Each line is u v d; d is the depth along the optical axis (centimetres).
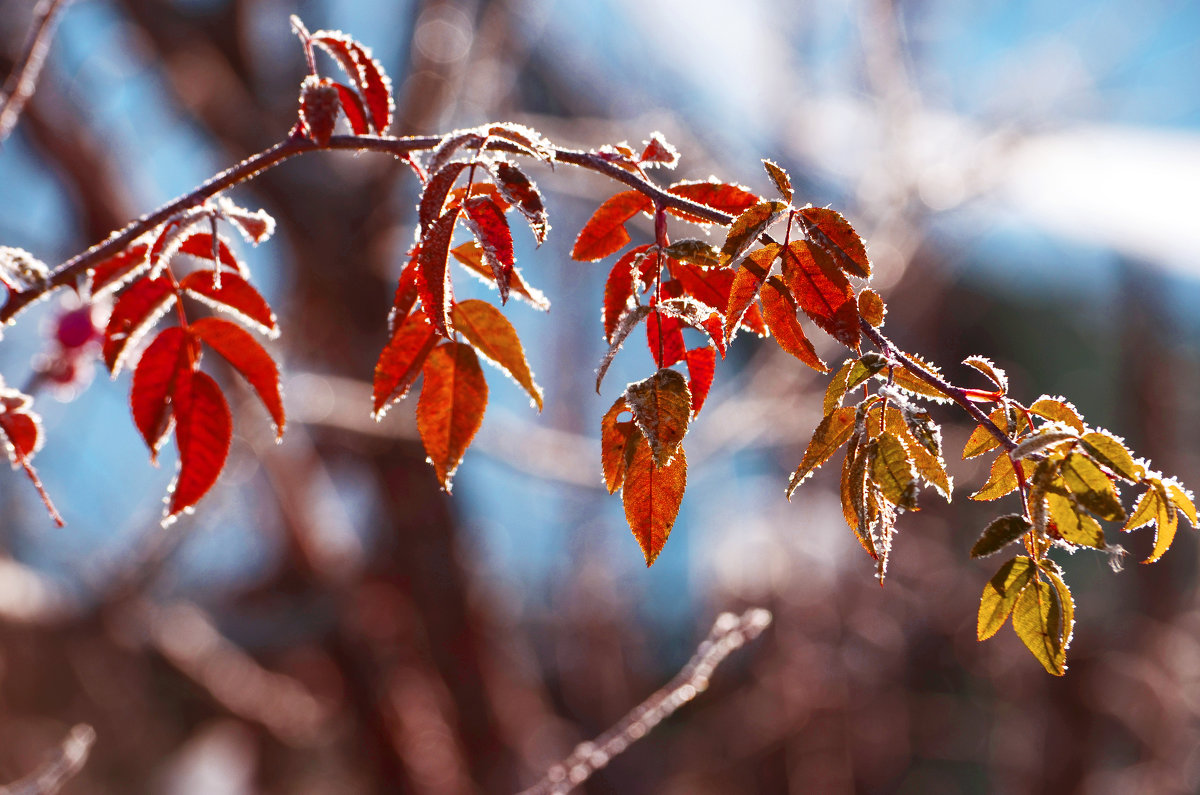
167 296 125
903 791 740
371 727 514
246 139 451
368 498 501
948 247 549
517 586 678
